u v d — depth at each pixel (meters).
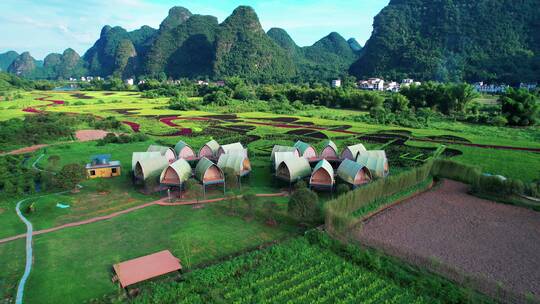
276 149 45.84
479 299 19.89
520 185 35.12
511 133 74.06
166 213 32.75
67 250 25.98
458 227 29.33
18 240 27.64
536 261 24.19
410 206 34.00
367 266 23.33
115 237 28.05
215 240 27.41
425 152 56.38
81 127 82.00
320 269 23.27
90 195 37.53
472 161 50.78
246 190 38.78
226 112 112.62
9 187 38.53
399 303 19.95
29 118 81.00
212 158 47.12
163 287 20.94
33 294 20.80
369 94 118.19
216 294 20.45
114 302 19.81
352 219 28.08
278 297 20.33
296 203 29.53
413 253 24.59
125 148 60.25
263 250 25.36
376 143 63.31
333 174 38.25
